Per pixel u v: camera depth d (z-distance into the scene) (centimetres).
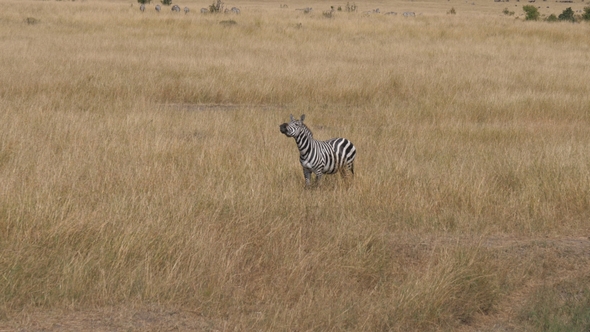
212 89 2298
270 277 866
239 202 1105
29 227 934
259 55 3102
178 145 1479
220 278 839
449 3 13575
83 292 789
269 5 11050
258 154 1444
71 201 1047
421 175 1315
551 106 2158
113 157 1382
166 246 899
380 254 941
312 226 1046
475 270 883
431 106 2139
